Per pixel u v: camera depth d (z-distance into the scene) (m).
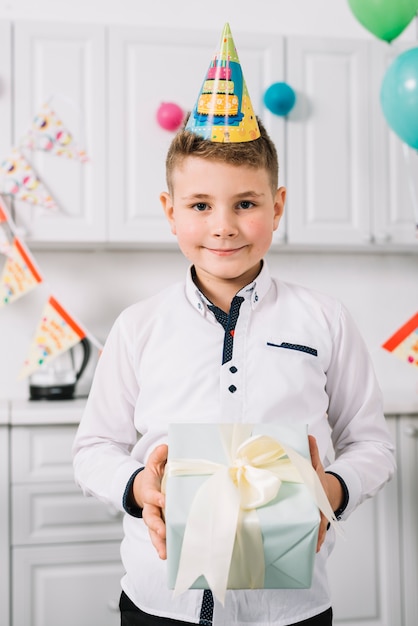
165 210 1.03
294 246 2.46
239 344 0.99
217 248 0.92
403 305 2.72
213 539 0.71
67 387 2.34
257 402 0.96
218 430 0.82
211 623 0.92
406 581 2.20
